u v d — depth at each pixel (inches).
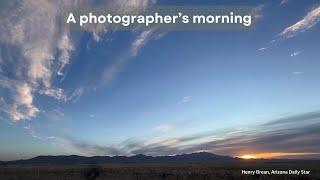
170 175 1894.7
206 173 2089.1
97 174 1795.0
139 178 1734.7
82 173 1950.1
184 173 2132.1
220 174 1967.3
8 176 1886.1
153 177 1796.3
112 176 1831.9
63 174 2055.9
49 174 2080.5
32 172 2375.7
